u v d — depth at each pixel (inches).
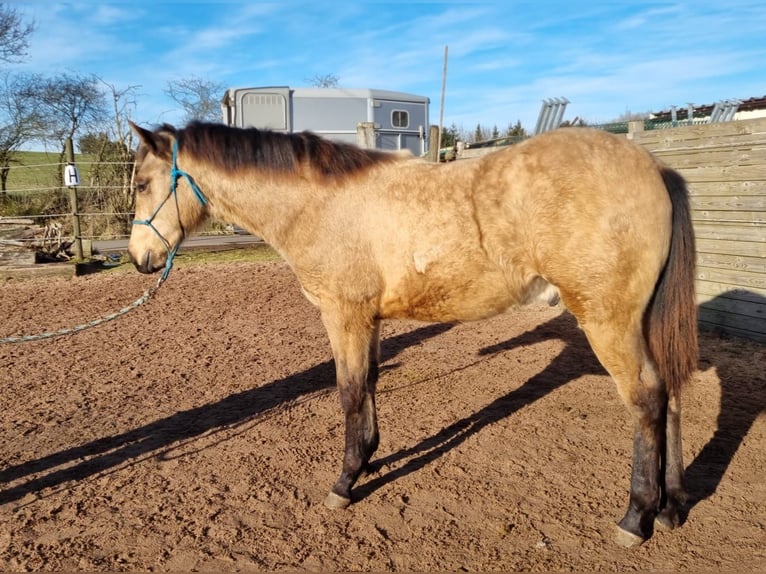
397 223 126.5
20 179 745.6
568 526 124.0
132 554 117.4
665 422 117.0
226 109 614.9
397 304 131.7
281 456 158.1
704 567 109.8
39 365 234.4
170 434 172.6
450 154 433.7
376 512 131.6
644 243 111.7
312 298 141.7
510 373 218.7
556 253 115.2
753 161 227.1
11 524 128.2
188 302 335.9
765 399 181.8
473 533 122.5
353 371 135.3
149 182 146.3
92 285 378.6
